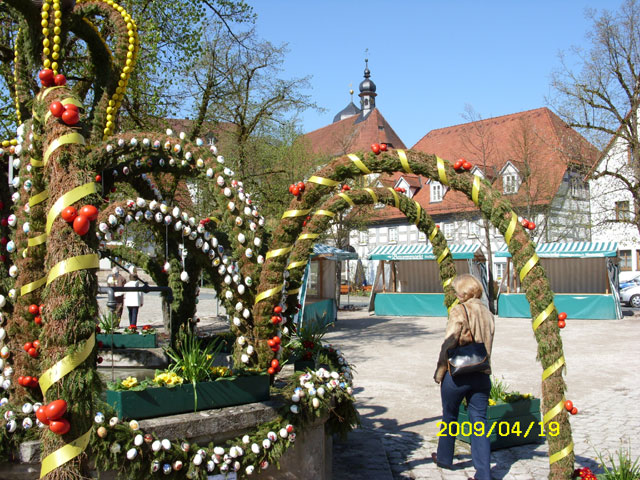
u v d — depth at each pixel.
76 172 2.62
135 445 2.89
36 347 3.09
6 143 3.87
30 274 3.20
